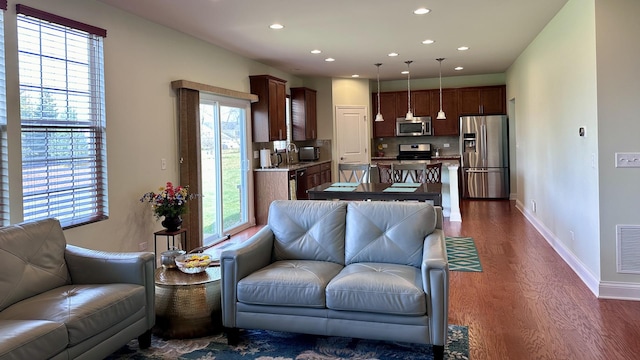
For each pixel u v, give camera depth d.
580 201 4.14
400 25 5.03
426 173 6.13
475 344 2.86
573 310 3.37
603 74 3.54
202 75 5.59
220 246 5.71
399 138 10.12
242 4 4.16
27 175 3.40
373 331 2.66
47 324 2.18
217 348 2.88
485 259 4.82
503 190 9.02
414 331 2.60
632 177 3.53
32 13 3.31
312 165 7.95
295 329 2.79
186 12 4.36
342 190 4.91
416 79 9.72
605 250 3.61
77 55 3.79
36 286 2.67
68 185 3.75
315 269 2.97
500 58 7.41
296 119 8.35
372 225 3.25
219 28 4.99
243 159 6.77
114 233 4.15
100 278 2.87
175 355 2.79
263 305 2.82
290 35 5.39
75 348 2.31
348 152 9.07
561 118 4.72
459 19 4.85
